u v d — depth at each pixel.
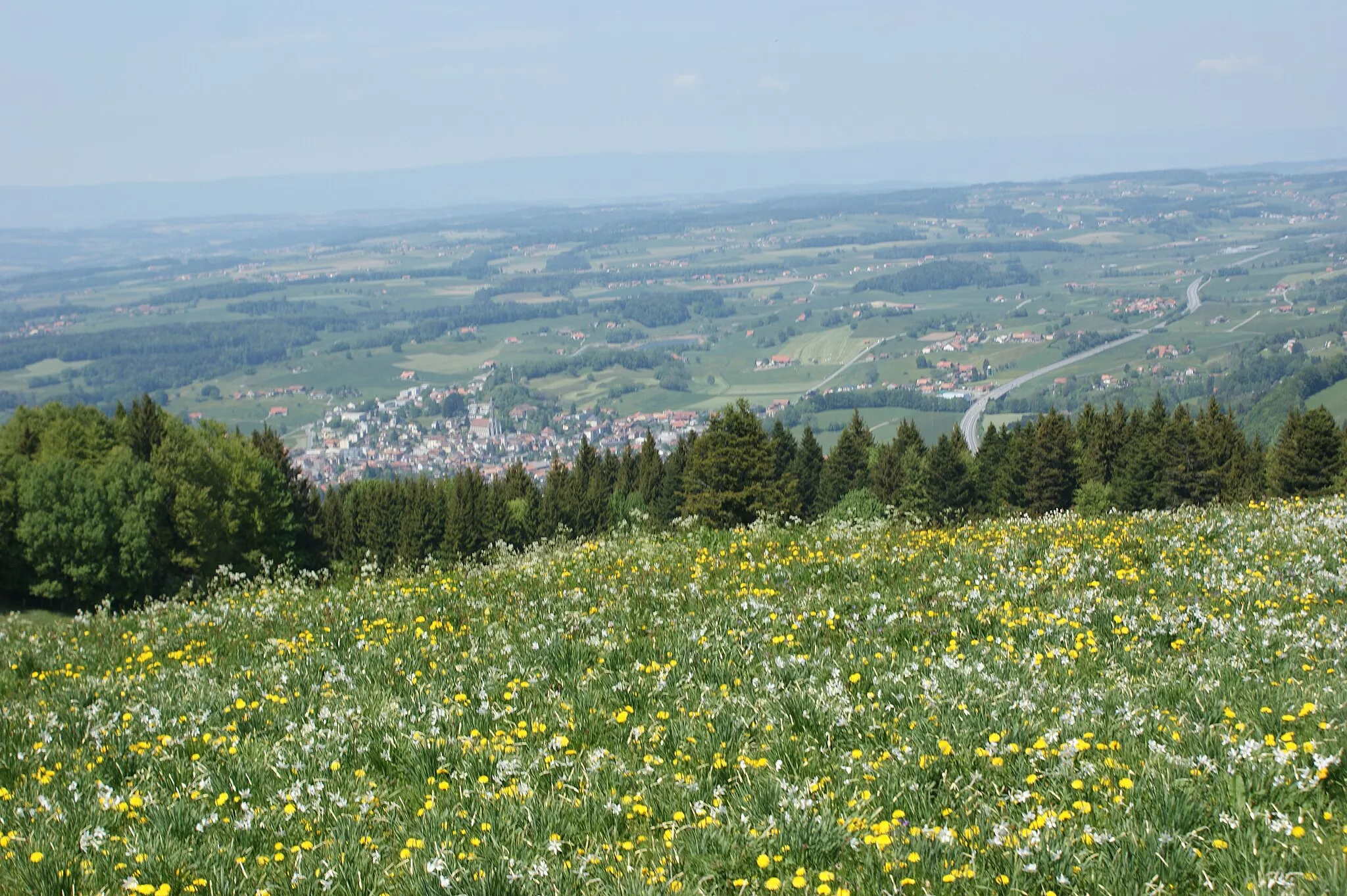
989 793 6.51
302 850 6.39
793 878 5.59
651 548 16.73
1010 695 7.98
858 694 8.38
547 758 7.52
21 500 58.78
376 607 13.82
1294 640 8.84
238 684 10.49
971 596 11.26
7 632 16.02
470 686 9.55
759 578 13.65
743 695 8.62
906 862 5.62
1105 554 13.25
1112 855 5.52
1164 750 6.63
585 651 10.41
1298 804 5.86
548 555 17.23
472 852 6.13
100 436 73.56
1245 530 14.30
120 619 16.12
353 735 8.44
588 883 5.74
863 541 15.98
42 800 7.22
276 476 76.25
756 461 68.38
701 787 6.99
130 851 6.42
